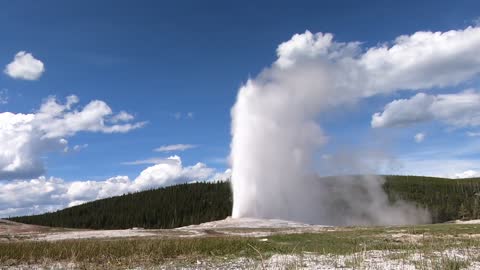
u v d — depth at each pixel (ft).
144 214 419.13
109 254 64.95
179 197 459.73
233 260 60.70
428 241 85.51
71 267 55.31
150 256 63.05
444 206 433.48
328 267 51.37
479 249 68.49
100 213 448.24
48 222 451.12
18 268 54.95
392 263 53.57
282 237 107.65
